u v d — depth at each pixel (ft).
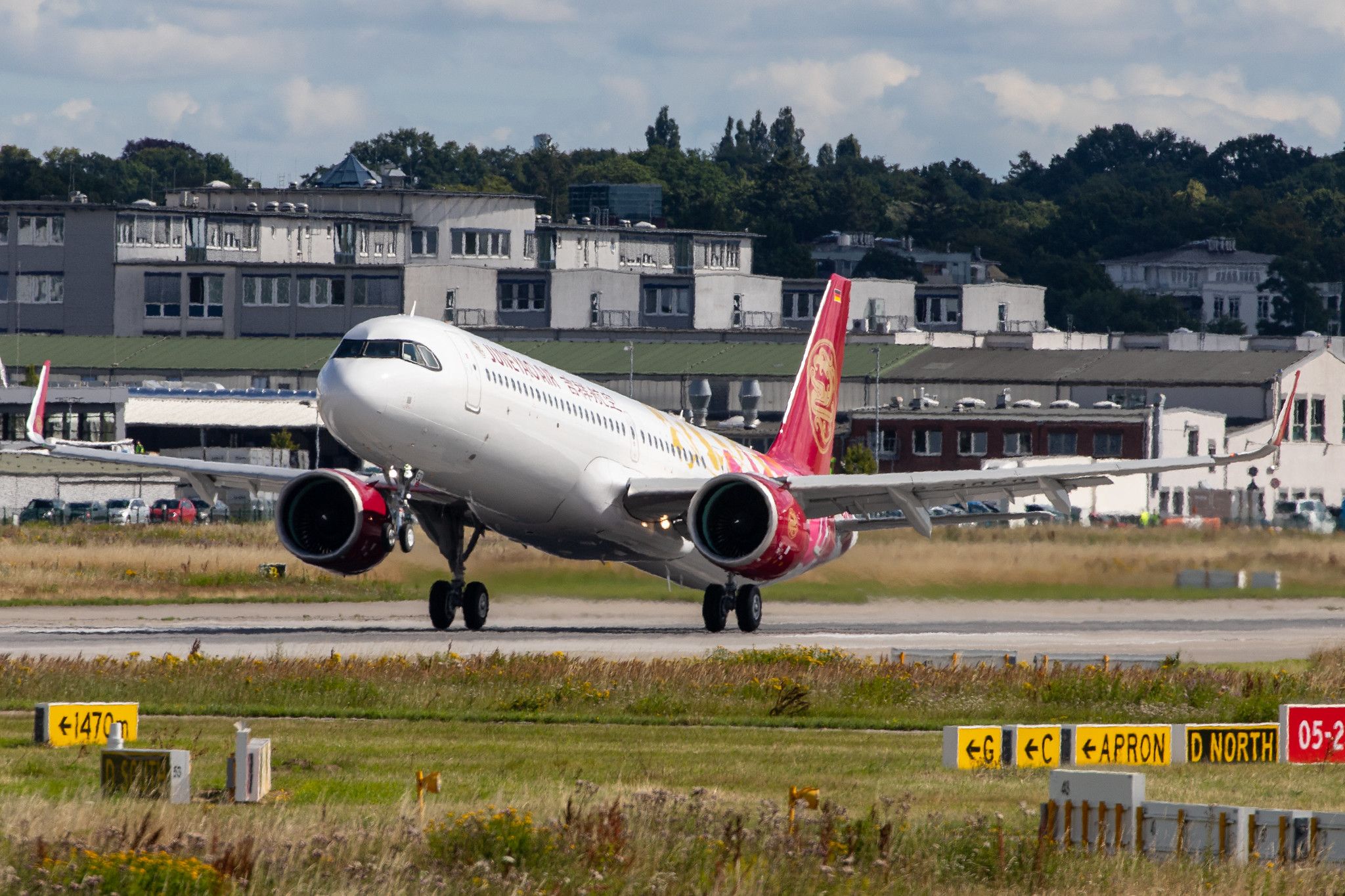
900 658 413.39
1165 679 382.63
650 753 283.79
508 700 348.18
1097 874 187.21
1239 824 196.75
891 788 248.93
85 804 210.59
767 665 400.88
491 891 175.52
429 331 438.40
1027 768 273.13
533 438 460.96
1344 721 299.17
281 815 207.41
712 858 187.52
